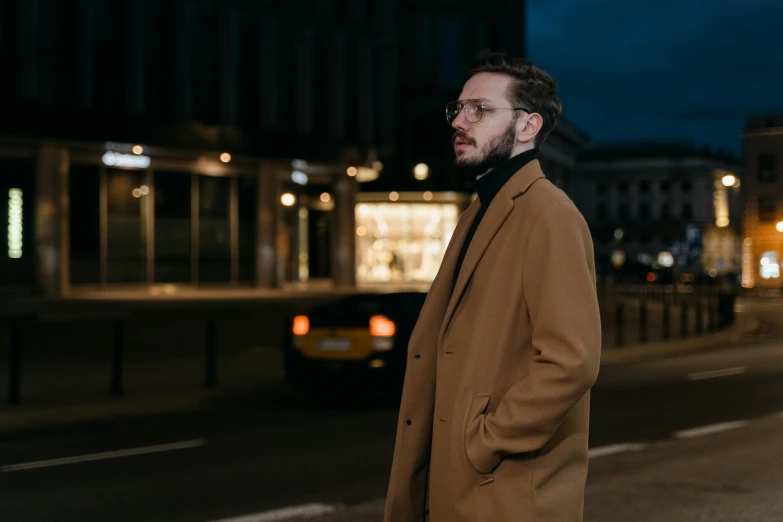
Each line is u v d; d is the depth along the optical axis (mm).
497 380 2500
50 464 8383
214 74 39281
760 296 59781
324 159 43375
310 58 42688
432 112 54188
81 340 20953
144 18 36875
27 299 33438
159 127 37062
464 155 2734
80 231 37156
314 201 49375
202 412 11969
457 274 2752
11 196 35094
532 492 2404
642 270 83500
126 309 29344
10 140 34188
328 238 49031
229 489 7172
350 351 11945
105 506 6672
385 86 45562
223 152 39531
